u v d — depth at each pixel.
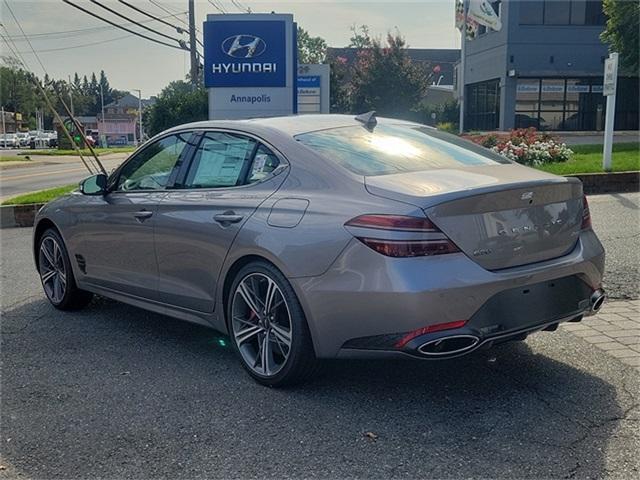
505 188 3.55
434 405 3.74
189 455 3.25
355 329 3.53
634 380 4.03
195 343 4.91
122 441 3.40
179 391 4.01
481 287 3.41
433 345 3.37
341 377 4.16
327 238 3.60
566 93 32.34
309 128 4.39
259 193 4.11
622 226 8.73
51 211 5.82
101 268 5.31
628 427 3.43
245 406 3.78
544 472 3.02
